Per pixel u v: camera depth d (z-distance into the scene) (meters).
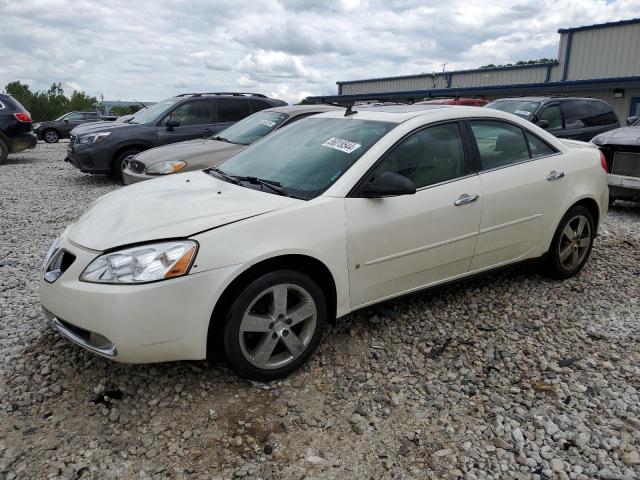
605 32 25.09
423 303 4.38
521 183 4.23
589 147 5.03
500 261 4.31
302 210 3.25
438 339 3.81
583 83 22.39
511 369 3.44
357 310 3.59
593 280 4.95
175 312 2.85
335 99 34.62
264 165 4.00
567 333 3.93
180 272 2.85
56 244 3.33
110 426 2.85
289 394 3.15
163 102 11.20
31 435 2.76
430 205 3.71
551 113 10.59
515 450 2.70
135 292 2.79
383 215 3.51
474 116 4.16
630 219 7.49
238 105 11.02
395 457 2.66
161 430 2.82
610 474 2.53
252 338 3.26
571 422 2.90
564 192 4.55
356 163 3.55
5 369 3.33
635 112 21.33
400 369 3.43
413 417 2.96
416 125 3.82
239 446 2.72
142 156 8.08
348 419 2.94
